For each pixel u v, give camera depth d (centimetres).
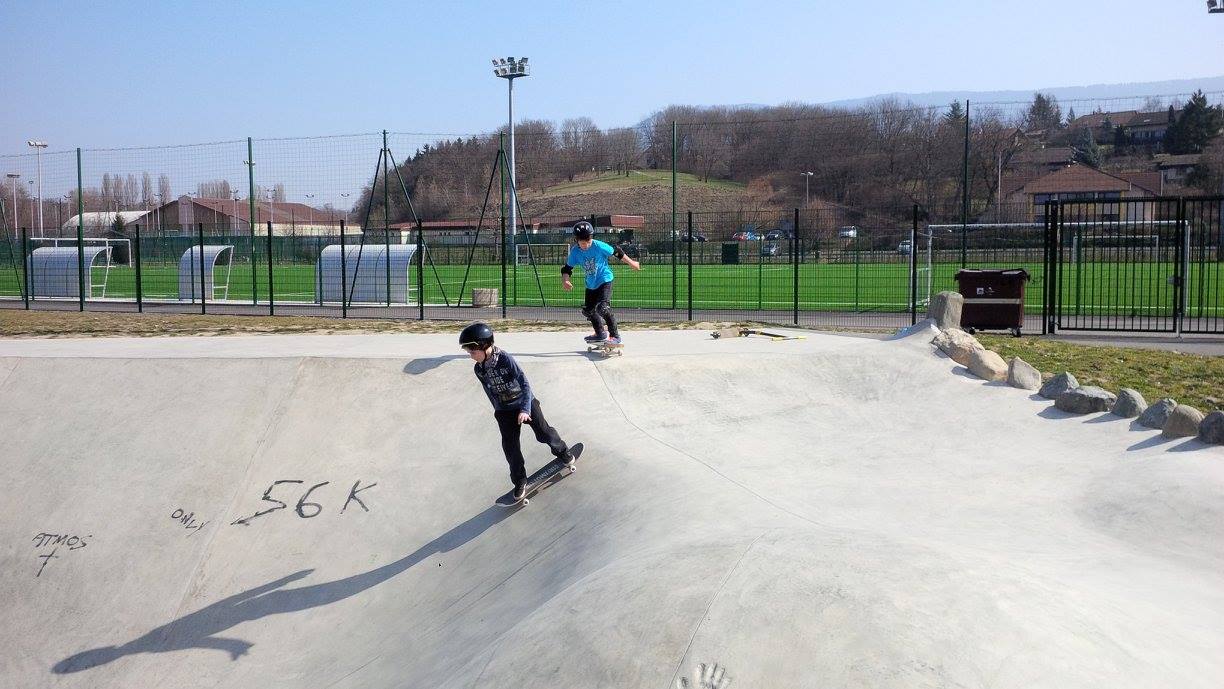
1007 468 769
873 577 449
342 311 2231
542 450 856
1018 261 3275
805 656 396
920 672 374
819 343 1230
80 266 2452
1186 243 1886
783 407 978
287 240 4091
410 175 6569
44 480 884
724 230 5197
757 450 847
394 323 1958
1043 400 930
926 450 835
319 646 660
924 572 454
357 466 867
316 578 739
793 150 7319
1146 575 531
